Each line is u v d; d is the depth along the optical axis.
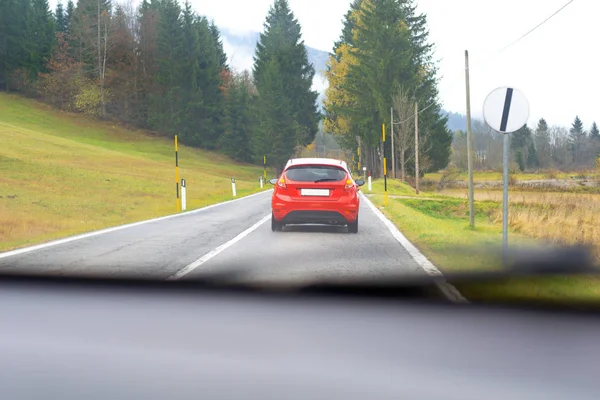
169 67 100.31
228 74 121.06
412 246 13.20
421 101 67.94
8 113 100.00
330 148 160.00
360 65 70.06
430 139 69.94
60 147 67.75
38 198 32.88
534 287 8.81
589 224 21.66
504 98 10.73
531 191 56.88
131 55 107.69
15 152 55.88
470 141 23.41
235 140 99.81
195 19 112.62
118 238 14.74
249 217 21.23
